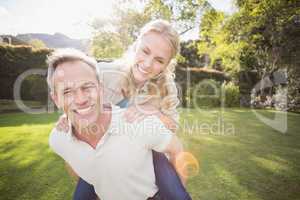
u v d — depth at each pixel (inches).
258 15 398.0
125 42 422.9
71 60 34.7
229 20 428.8
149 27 70.4
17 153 162.6
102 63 76.4
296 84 360.2
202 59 570.9
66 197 109.7
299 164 144.3
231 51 440.8
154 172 41.6
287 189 116.6
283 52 392.2
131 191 38.8
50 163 144.6
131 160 36.4
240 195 110.8
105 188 39.4
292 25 386.0
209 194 111.0
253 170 135.6
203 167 136.8
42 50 369.7
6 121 253.3
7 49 356.5
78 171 39.4
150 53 69.6
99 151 36.2
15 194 113.2
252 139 190.9
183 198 41.3
